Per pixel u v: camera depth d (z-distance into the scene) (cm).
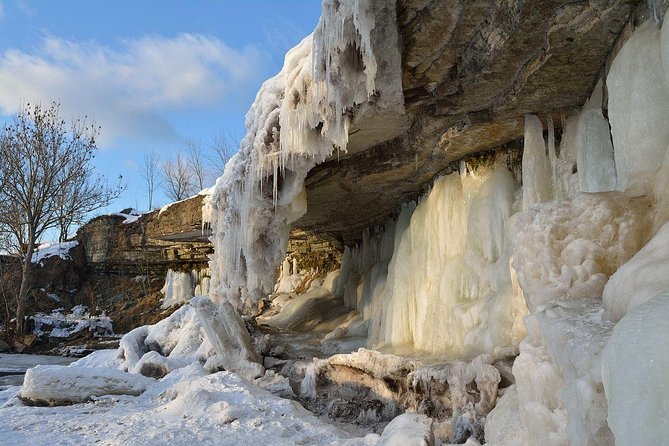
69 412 764
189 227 1609
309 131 797
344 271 1573
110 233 2352
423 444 459
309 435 597
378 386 752
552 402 307
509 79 586
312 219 1361
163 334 1310
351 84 654
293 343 1162
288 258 1995
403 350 850
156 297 2370
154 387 938
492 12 497
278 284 1984
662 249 268
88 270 2573
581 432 245
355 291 1413
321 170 1006
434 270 858
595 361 240
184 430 605
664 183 330
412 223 974
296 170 897
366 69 586
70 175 2525
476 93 625
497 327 626
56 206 2602
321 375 847
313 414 746
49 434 625
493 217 733
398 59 586
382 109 718
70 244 2623
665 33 318
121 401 855
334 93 673
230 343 1009
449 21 529
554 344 290
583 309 311
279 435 589
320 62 652
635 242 346
